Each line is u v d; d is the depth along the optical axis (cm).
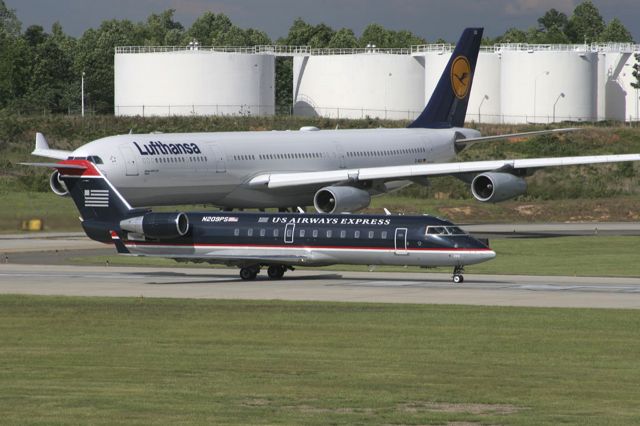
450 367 13175
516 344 14688
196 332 15750
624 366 13212
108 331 15875
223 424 10281
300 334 15538
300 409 10962
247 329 15988
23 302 18938
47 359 13725
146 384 12162
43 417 10525
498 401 11350
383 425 10325
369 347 14525
